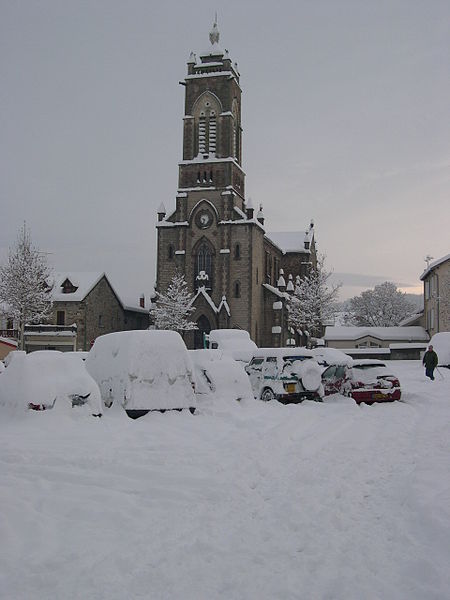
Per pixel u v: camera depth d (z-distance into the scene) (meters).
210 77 73.94
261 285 73.56
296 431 14.95
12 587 5.75
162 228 71.50
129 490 9.31
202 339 68.69
